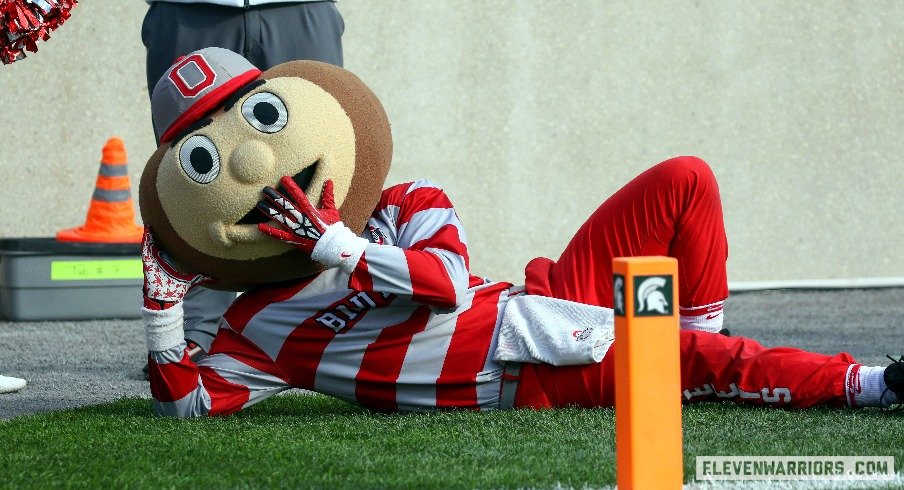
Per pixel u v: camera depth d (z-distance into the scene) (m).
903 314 28.20
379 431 14.51
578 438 13.74
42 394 19.38
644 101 32.72
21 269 27.78
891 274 33.84
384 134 14.91
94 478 12.27
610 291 16.05
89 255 28.02
